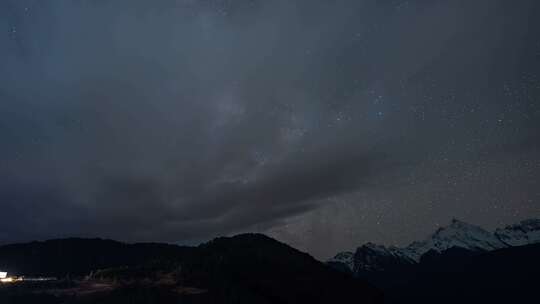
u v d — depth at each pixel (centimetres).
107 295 11744
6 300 10844
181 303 11800
